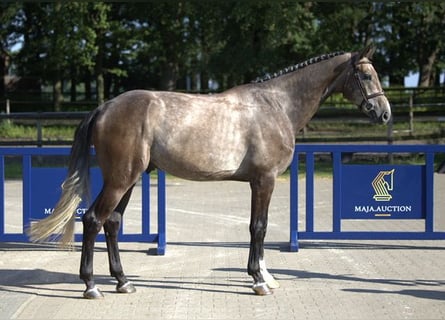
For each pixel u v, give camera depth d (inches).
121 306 233.0
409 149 337.4
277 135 243.6
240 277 277.3
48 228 235.6
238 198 544.7
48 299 243.1
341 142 824.3
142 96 239.5
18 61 1402.6
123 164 235.0
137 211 474.6
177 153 236.8
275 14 803.4
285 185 626.2
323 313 222.7
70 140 788.6
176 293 250.8
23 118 794.2
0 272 289.7
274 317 218.2
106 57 1349.7
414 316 219.0
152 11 1112.2
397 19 1124.5
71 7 1053.8
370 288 257.6
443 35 1094.4
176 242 359.9
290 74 254.5
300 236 343.0
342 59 256.2
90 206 243.6
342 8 947.3
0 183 332.8
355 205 341.7
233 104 243.9
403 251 336.2
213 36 1006.4
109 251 251.4
